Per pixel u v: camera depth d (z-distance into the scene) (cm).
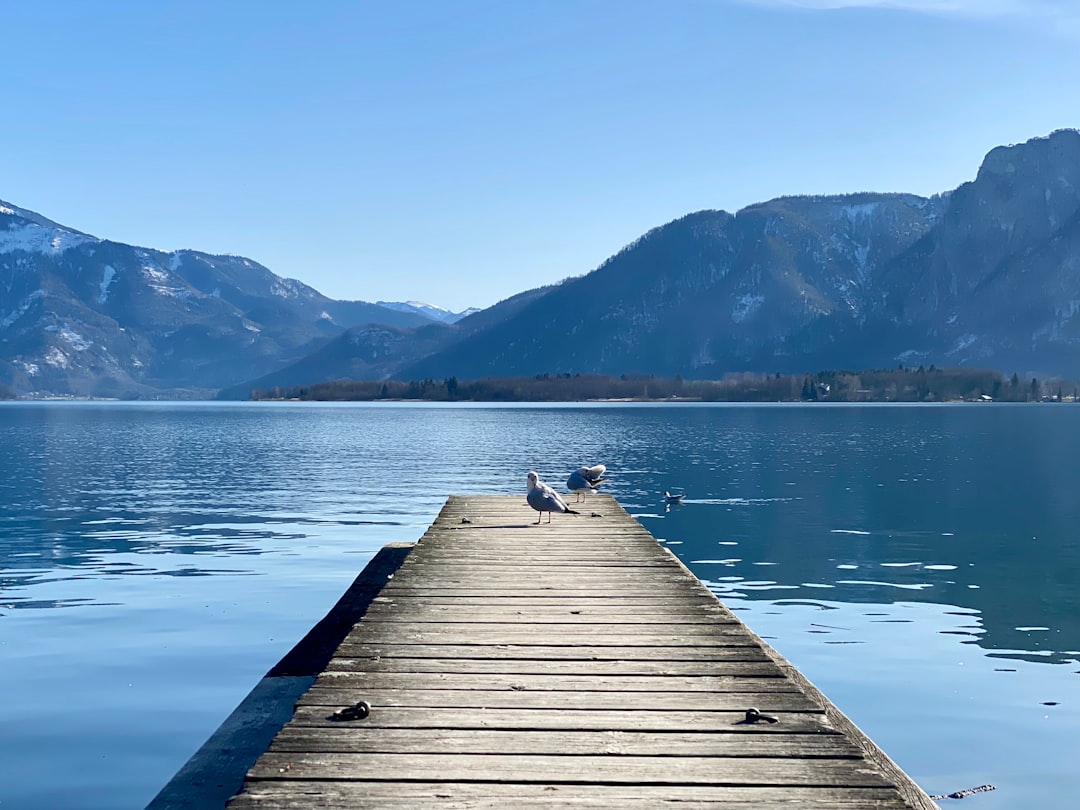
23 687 1591
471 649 1036
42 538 3284
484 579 1459
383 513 3966
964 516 3834
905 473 5747
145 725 1413
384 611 1230
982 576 2584
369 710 819
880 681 1634
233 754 982
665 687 903
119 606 2219
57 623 2047
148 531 3453
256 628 2006
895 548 3044
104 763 1272
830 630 1981
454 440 9350
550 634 1107
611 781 679
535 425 12912
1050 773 1248
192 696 1546
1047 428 12000
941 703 1523
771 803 645
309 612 2161
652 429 11538
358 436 10331
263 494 4697
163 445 8906
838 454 7338
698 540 3206
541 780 680
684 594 1344
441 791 659
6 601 2273
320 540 3253
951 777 1237
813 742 760
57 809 1134
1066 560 2831
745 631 1127
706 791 664
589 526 2112
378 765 703
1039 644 1870
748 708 844
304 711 821
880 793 663
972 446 8431
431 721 798
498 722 798
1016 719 1448
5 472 5931
